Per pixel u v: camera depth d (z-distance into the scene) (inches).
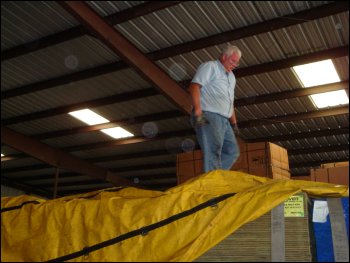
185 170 189.0
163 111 356.5
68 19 246.4
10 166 546.6
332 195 85.0
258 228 84.5
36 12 242.5
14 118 387.2
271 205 84.4
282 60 264.4
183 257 82.8
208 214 88.4
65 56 282.8
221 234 84.4
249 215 84.4
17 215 112.8
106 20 239.1
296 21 223.5
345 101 309.3
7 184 613.3
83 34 251.6
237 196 88.6
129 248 91.0
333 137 379.9
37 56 284.7
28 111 373.1
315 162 446.3
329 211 83.0
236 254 83.2
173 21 237.5
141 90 321.4
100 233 96.3
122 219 95.3
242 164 172.7
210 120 135.2
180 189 95.6
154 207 93.7
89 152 474.0
